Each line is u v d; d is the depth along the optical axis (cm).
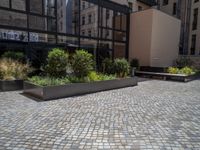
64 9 1262
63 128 429
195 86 1063
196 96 789
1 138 377
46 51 1185
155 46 1692
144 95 792
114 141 371
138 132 414
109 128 433
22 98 691
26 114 516
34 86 716
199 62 1950
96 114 528
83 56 873
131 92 855
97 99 703
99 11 1463
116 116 515
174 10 2673
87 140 374
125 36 1761
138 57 1738
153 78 1423
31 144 355
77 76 867
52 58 830
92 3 1403
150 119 497
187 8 2531
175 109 593
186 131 423
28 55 1117
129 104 642
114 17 1620
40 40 1164
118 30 1675
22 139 374
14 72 876
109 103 648
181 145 359
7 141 366
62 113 531
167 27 1841
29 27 1202
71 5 1293
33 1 1210
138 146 353
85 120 480
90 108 584
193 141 376
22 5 1193
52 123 456
